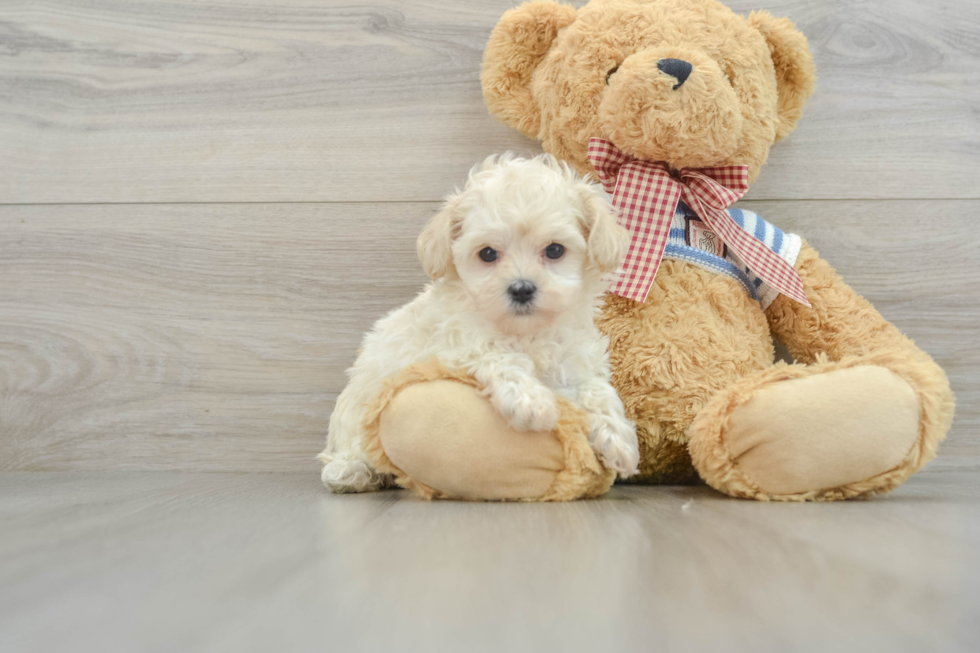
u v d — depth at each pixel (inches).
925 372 49.3
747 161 64.0
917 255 74.0
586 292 58.0
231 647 20.5
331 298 77.3
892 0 73.7
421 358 55.8
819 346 63.8
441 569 29.1
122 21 78.2
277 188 77.6
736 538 35.1
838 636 20.9
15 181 78.7
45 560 31.4
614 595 25.1
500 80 69.2
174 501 51.9
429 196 77.1
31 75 78.4
